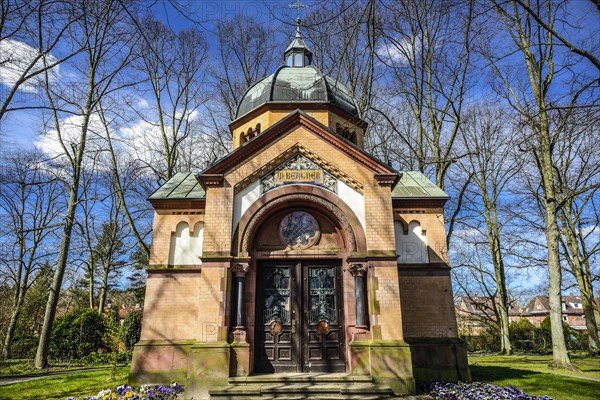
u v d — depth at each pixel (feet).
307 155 45.65
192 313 46.70
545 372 50.62
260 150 45.47
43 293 110.11
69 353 86.63
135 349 45.21
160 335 45.96
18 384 45.75
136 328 87.92
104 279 113.91
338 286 44.04
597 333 88.38
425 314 47.67
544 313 249.96
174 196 50.44
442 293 48.32
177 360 45.06
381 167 44.62
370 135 80.69
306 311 43.29
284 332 42.63
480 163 90.74
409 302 48.08
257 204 43.88
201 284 40.91
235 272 41.81
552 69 57.82
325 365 41.55
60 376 51.75
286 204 44.73
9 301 104.53
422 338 46.83
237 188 44.39
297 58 71.82
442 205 51.06
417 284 48.60
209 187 44.11
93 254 112.78
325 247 44.83
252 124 60.90
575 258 92.63
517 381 43.93
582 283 91.09
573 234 93.30
